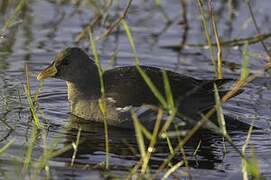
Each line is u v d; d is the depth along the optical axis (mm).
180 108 17281
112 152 15047
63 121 17625
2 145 14953
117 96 17500
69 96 18609
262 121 17969
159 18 28000
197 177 13477
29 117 17594
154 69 18359
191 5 29062
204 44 24875
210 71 22484
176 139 16484
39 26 26375
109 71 18656
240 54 24422
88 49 24219
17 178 12750
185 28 26812
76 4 29078
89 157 14578
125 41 25359
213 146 15922
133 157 14695
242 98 20156
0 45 24141
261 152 15375
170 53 24344
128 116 17281
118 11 27984
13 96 19406
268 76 22281
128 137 16516
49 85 21062
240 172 13898
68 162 14117
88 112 17984
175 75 18109
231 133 17000
